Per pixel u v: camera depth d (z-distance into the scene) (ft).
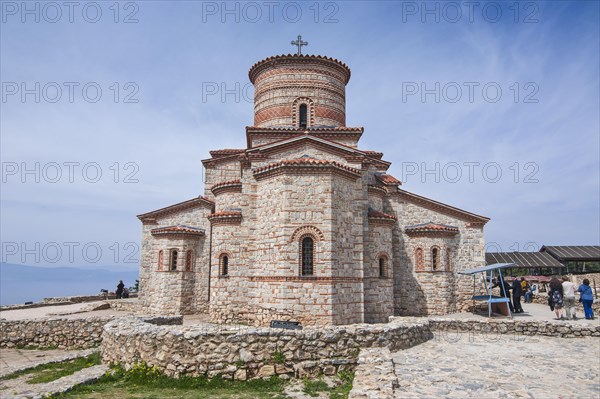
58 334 57.41
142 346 36.01
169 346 34.78
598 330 48.26
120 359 37.99
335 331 36.47
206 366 33.81
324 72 81.76
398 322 47.55
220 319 66.49
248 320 60.29
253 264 60.59
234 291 67.00
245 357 34.06
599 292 91.97
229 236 68.64
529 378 31.12
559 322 49.55
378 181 81.76
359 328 37.99
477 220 85.25
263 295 57.52
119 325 41.37
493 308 75.25
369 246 66.80
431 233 79.10
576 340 46.88
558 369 33.96
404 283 78.95
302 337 35.24
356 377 27.61
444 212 85.46
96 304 88.99
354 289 58.70
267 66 82.53
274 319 55.01
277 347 34.71
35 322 58.08
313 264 55.26
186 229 79.25
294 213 56.13
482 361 36.58
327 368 34.91
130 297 118.83
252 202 62.64
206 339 34.53
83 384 32.78
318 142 65.46
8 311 85.15
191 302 78.79
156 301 78.33
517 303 70.90
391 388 25.00
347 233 58.90
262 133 75.10
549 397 26.66
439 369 33.65
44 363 42.45
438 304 76.84
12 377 38.75
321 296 54.13
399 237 80.74
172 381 33.32
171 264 78.43
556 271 127.03
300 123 80.38
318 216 56.08
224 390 31.63
